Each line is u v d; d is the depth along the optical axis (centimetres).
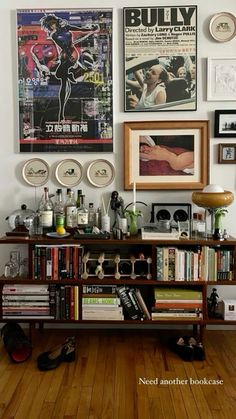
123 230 244
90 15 257
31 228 246
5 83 262
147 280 232
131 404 179
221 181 263
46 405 178
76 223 250
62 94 261
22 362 220
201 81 260
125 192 264
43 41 259
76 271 234
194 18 255
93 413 172
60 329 268
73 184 265
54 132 263
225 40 256
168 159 261
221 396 186
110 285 235
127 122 259
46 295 233
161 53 257
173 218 262
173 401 182
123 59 259
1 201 267
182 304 232
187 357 221
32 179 265
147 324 253
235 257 231
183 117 261
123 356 228
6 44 260
